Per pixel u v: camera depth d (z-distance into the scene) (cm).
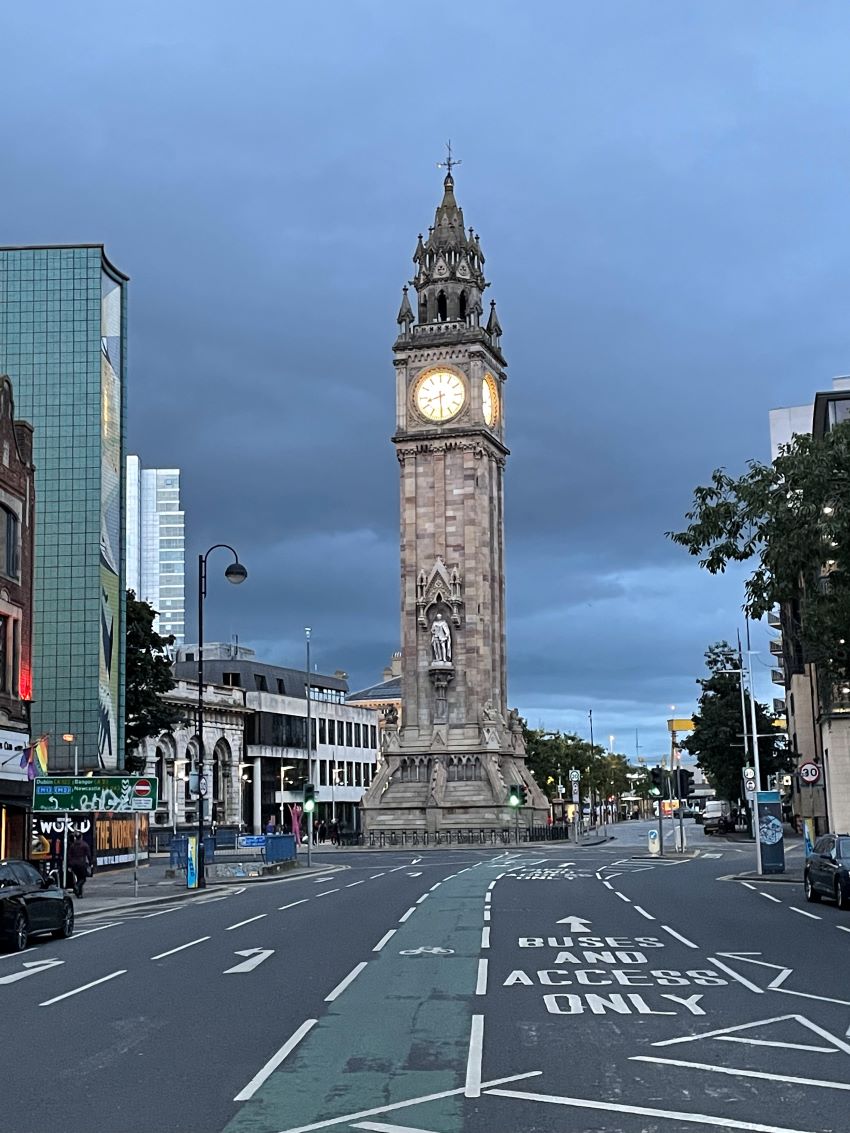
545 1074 1402
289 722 14262
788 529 2936
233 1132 1171
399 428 11600
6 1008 1994
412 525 11475
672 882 4925
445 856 8025
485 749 10919
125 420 8150
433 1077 1391
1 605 5250
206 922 3538
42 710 7438
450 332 11638
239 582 5559
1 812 5178
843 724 6450
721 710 11206
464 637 11212
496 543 11862
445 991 2050
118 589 7888
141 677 8456
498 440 11919
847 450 2925
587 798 17238
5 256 7875
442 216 12181
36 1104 1304
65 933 3300
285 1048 1578
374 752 16612
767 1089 1324
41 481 7644
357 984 2150
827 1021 1738
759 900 3984
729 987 2067
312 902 4153
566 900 3966
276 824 13775
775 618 9206
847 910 3581
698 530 3033
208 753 12612
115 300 8144
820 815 7131
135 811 4903
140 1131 1182
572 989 2056
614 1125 1176
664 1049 1545
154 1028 1752
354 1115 1223
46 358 7781
